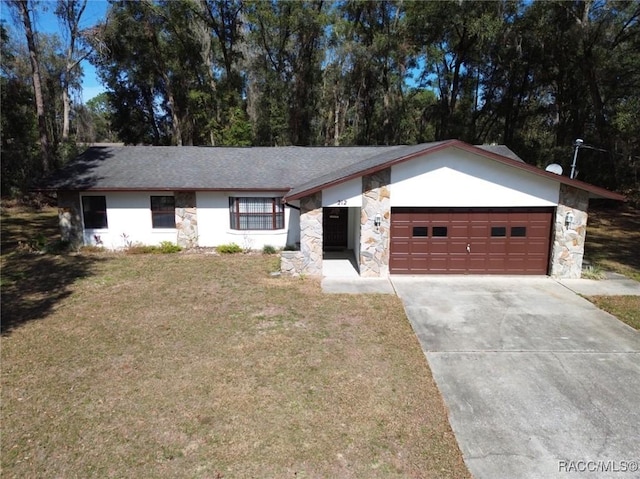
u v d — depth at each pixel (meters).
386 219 12.75
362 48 29.92
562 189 12.55
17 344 8.29
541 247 13.05
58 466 5.03
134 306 10.41
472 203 12.66
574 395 6.57
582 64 26.16
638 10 23.66
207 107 32.03
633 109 23.22
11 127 31.09
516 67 29.00
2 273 13.28
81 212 16.25
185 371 7.21
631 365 7.52
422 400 6.39
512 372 7.26
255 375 7.07
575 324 9.38
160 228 16.52
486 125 36.16
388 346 8.23
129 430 5.67
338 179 12.19
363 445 5.39
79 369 7.29
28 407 6.18
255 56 31.22
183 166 17.25
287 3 29.08
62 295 11.25
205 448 5.32
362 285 12.16
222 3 31.02
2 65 30.20
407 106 35.28
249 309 10.20
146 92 35.59
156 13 28.53
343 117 35.19
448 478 4.86
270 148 19.41
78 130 45.34
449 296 11.23
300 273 13.16
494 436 5.59
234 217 16.23
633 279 12.95
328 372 7.19
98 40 27.02
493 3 25.70
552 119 33.75
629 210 26.22
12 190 29.14
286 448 5.32
